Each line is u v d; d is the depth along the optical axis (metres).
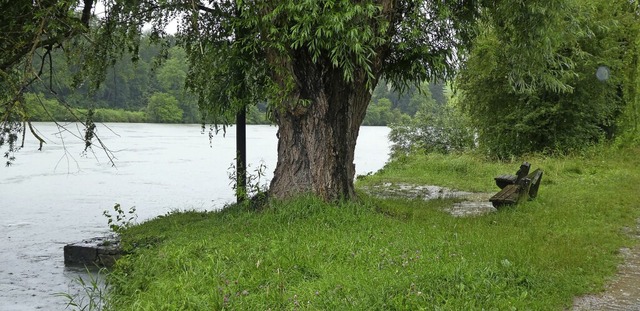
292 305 5.73
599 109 23.11
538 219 10.49
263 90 10.34
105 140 45.56
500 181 13.35
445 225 9.62
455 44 11.34
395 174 19.81
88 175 24.88
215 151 38.72
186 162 31.16
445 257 7.21
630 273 7.44
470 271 6.40
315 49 9.12
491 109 24.64
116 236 10.99
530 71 13.44
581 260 7.58
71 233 13.45
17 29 9.50
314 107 10.27
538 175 13.11
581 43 22.11
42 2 9.15
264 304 5.86
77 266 10.17
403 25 10.16
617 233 9.69
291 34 9.07
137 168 27.94
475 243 8.05
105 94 48.00
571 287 6.56
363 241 8.07
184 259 7.64
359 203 10.55
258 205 10.69
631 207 12.09
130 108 51.59
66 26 9.41
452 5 11.37
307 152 10.32
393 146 30.39
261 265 7.07
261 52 10.52
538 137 24.08
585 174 18.17
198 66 12.80
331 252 7.53
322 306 5.68
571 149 22.86
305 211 9.68
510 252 7.54
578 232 9.46
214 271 6.94
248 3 9.30
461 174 19.94
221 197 19.67
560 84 13.78
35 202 17.89
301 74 10.17
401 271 6.55
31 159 31.12
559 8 11.76
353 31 8.56
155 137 50.91
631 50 23.89
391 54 11.41
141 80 49.81
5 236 13.01
